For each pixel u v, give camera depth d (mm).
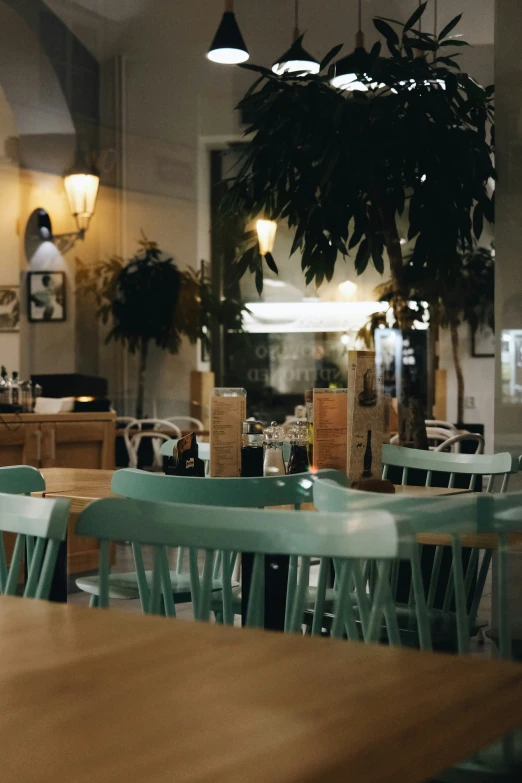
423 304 3498
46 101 8695
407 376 3492
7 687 707
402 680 720
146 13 8305
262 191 3580
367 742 599
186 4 8219
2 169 8797
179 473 2223
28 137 8789
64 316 8883
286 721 634
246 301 8430
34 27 8453
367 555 1049
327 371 7723
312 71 3865
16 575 1338
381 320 3537
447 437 3600
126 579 2406
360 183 3389
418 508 1229
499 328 2809
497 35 2791
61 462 4492
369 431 2230
